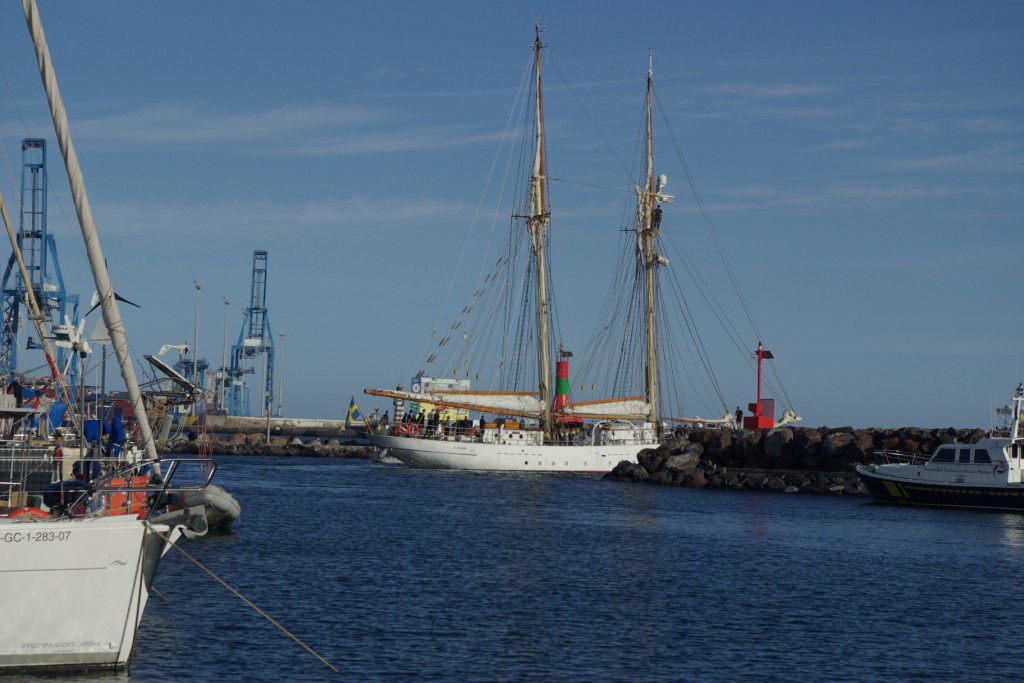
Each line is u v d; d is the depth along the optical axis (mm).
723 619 36750
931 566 50531
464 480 109875
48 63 28219
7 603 24188
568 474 123500
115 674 25156
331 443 194250
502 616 36281
